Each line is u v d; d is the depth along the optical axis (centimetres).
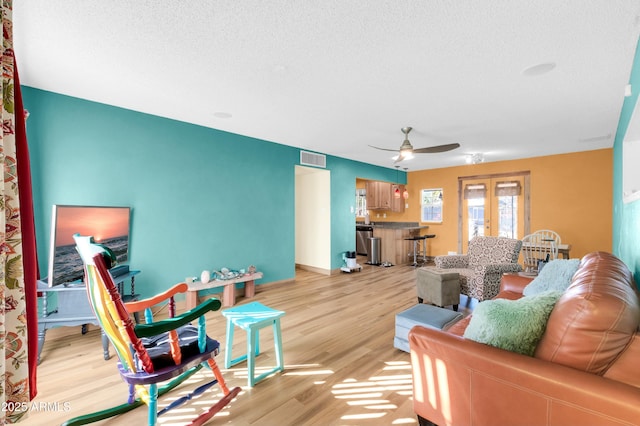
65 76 253
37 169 279
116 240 306
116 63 230
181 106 325
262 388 201
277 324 223
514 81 258
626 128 275
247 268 449
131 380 137
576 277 160
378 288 476
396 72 242
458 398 135
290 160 510
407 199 808
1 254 87
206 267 402
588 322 107
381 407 182
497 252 400
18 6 163
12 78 96
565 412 104
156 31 189
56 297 285
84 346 267
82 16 173
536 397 111
